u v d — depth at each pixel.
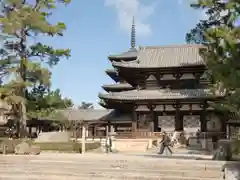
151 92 45.50
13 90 33.28
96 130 58.34
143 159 19.02
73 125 55.81
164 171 17.39
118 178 17.27
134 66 45.06
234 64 16.14
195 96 41.38
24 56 35.81
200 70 44.06
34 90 39.00
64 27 35.19
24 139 32.91
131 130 50.16
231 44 15.97
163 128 44.78
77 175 17.95
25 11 33.41
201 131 42.38
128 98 43.91
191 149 35.94
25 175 18.42
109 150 34.00
